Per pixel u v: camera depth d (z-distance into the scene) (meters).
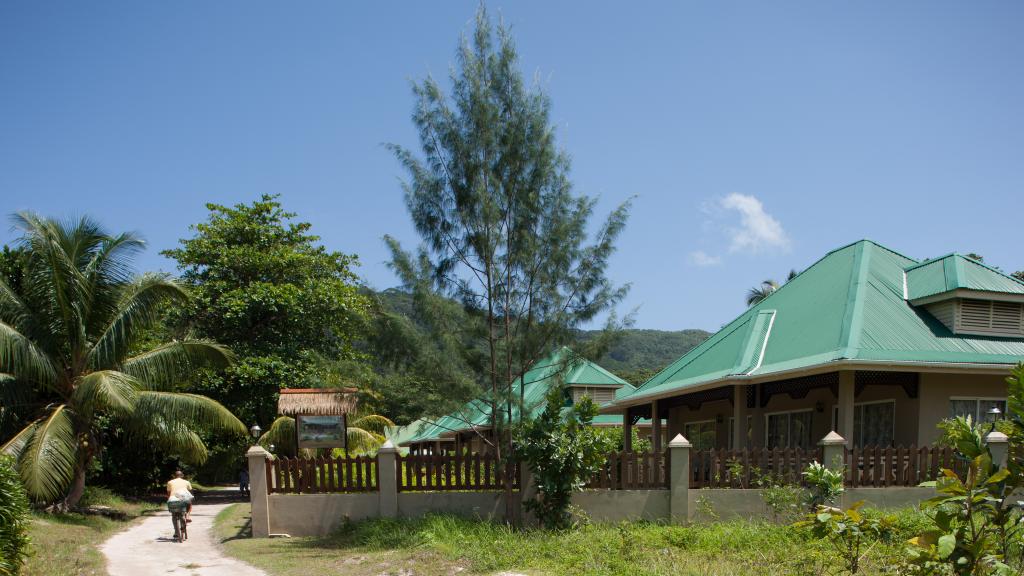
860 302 15.02
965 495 5.09
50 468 14.23
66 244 16.58
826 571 7.95
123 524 16.48
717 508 12.55
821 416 16.17
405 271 12.46
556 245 13.16
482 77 13.38
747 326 17.80
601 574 8.41
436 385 12.41
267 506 12.79
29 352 15.23
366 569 9.53
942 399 14.18
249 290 27.38
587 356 12.88
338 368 13.12
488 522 11.99
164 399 17.02
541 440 12.17
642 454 12.88
